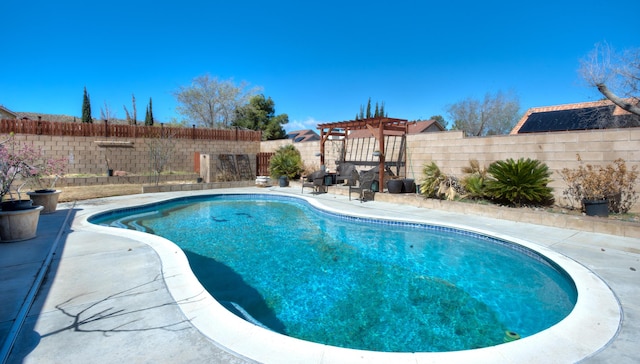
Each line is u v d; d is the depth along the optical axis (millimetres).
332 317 4059
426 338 3572
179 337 2777
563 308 4203
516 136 9609
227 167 16812
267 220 9734
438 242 7301
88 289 3771
